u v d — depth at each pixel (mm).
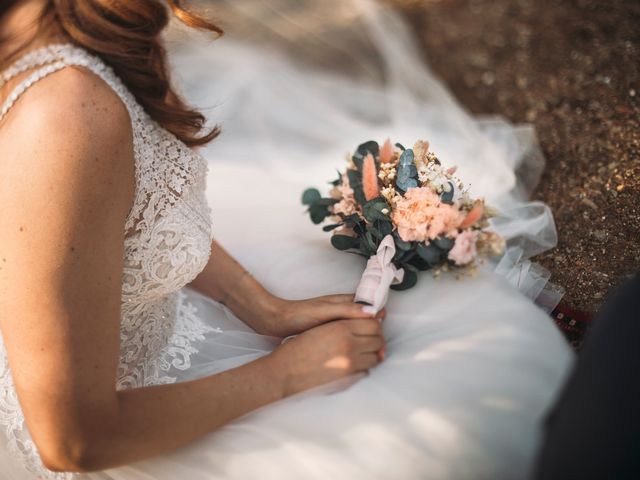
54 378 1172
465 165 2238
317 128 2912
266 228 2020
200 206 1517
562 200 2098
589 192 2062
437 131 2562
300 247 1867
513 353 1363
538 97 2660
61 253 1150
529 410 1282
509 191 2119
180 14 1388
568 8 3057
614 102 2395
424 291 1570
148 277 1403
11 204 1141
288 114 3025
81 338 1183
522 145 2348
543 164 2258
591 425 1036
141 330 1525
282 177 2447
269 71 3318
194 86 3211
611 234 1896
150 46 1327
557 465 1059
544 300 1748
